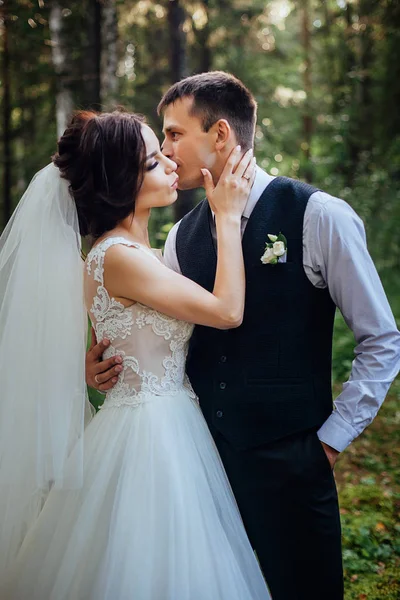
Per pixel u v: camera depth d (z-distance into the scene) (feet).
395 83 33.19
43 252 7.30
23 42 19.61
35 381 7.18
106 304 7.32
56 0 20.45
